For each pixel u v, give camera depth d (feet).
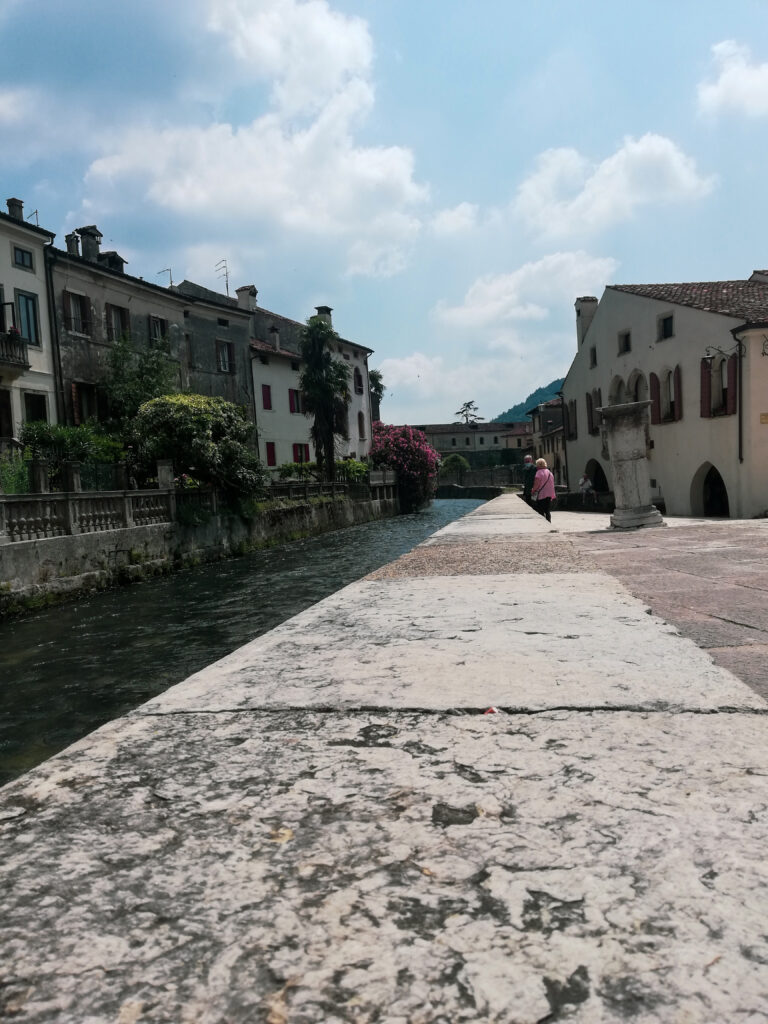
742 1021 2.17
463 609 9.96
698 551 22.88
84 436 73.20
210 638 34.27
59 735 20.74
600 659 6.92
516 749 4.53
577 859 3.15
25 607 45.14
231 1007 2.28
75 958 2.54
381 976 2.40
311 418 143.84
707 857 3.16
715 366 84.79
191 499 71.20
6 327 74.38
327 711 5.40
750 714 5.19
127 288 93.50
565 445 140.97
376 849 3.26
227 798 3.85
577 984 2.35
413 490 168.96
